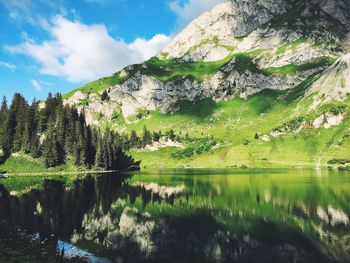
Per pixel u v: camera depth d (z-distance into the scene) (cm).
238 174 18338
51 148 18450
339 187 11056
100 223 6369
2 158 17962
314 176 15800
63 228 5747
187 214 7306
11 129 19038
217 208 7956
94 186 12125
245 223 6378
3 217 6181
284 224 6216
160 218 6912
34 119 19838
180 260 4356
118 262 4231
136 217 7006
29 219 6188
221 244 5066
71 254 4341
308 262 4234
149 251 4706
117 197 9644
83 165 19575
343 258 4369
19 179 14150
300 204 8131
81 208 7731
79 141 19600
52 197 9081
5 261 2950
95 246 4856
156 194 10356
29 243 3947
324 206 7806
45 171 17812
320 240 5178
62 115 19812
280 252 4650
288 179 14425
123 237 5425
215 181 14338
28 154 18438
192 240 5312
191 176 17362
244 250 4762
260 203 8444
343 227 5909
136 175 18162
